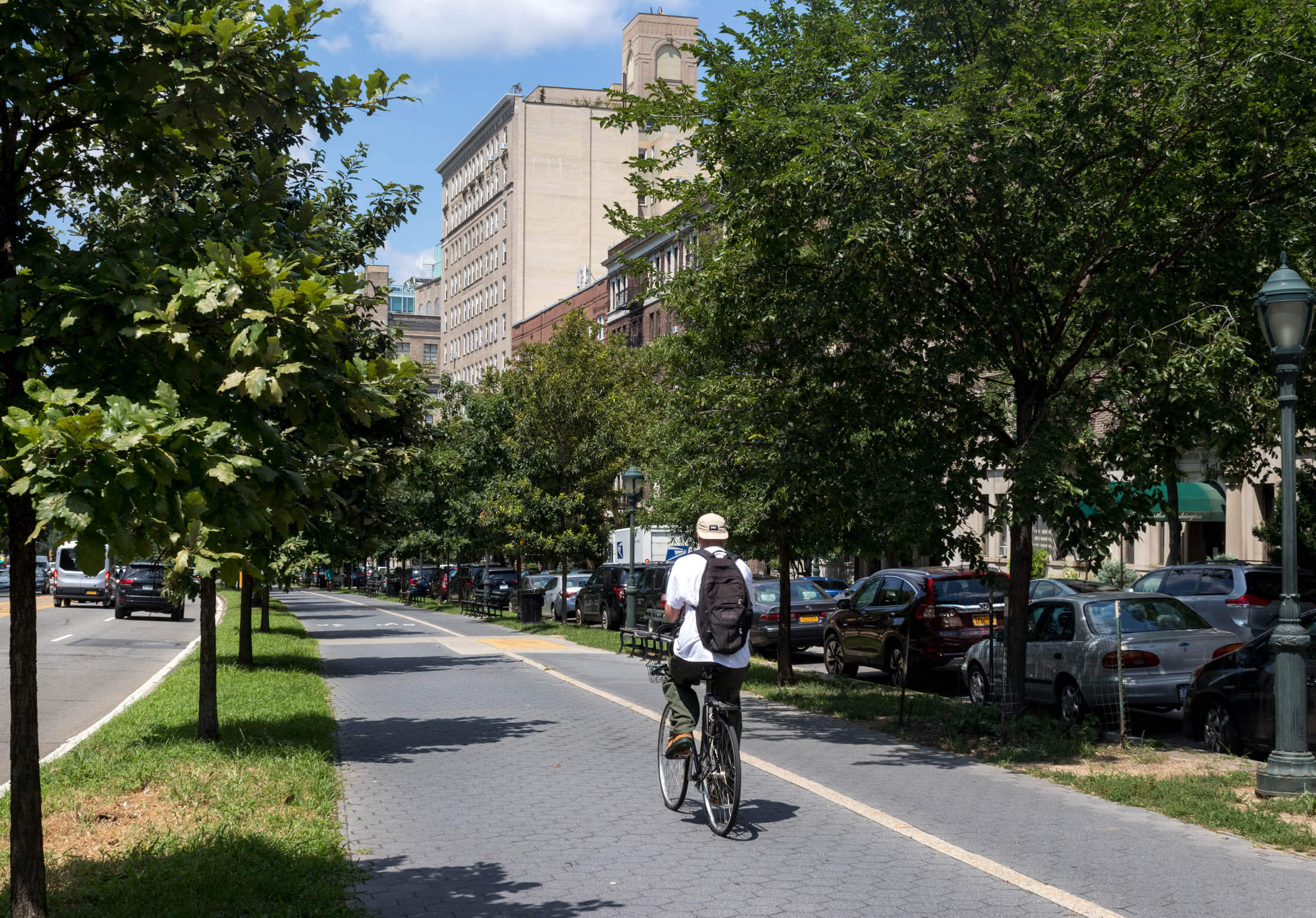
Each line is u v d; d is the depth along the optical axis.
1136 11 10.73
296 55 5.61
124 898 5.79
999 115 10.75
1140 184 11.48
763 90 11.76
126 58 4.96
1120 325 11.50
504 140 99.31
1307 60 10.29
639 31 84.25
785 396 12.62
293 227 5.85
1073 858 7.04
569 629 31.47
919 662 17.61
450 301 117.25
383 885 6.51
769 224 11.38
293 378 4.63
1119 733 12.62
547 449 38.22
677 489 22.06
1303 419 12.37
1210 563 19.05
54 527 3.86
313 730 12.27
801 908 6.03
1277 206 11.35
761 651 25.59
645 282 15.88
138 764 9.90
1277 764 8.77
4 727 15.93
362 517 14.77
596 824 8.09
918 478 11.15
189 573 4.63
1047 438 10.62
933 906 6.05
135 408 3.99
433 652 24.86
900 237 10.63
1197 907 6.03
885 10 12.35
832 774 9.93
